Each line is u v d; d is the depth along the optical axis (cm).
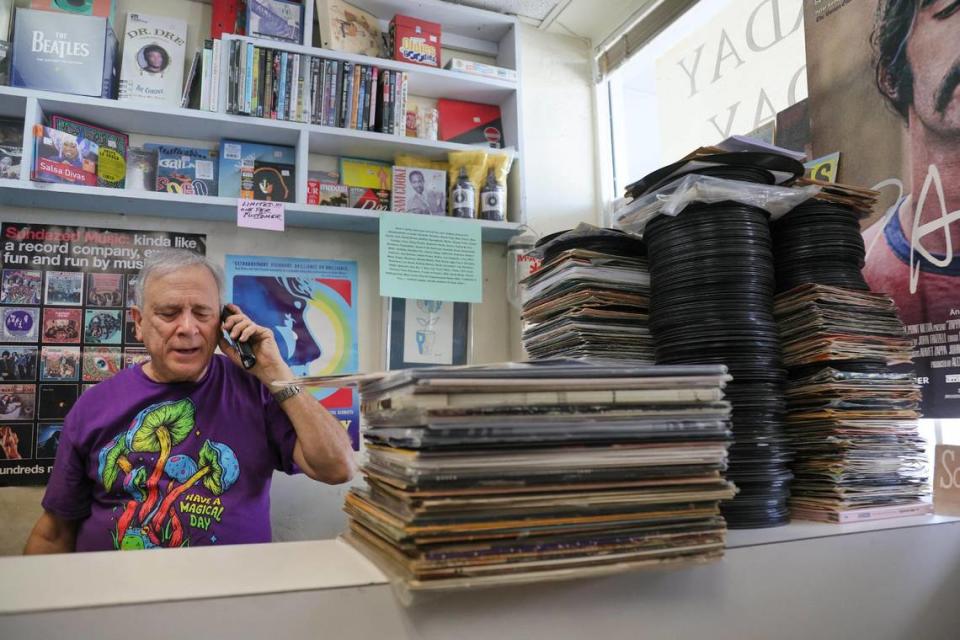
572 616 50
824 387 84
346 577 46
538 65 261
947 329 142
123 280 203
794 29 190
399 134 220
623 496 49
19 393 190
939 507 89
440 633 46
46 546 136
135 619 39
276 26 209
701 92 224
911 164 151
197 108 208
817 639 63
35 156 180
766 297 83
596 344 98
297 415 141
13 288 194
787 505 87
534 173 254
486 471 46
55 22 190
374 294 231
